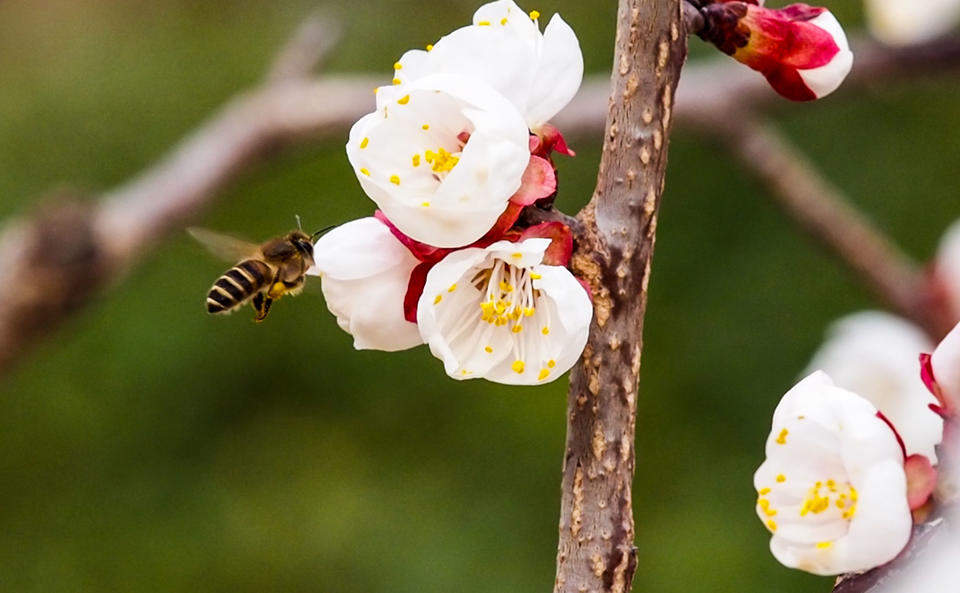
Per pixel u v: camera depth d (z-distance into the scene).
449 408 9.98
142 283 10.21
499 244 2.59
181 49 11.05
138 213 6.05
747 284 9.71
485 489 9.60
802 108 6.84
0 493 9.99
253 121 6.11
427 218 2.54
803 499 2.66
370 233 2.82
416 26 10.49
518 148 2.52
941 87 9.44
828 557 2.52
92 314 10.14
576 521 2.65
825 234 6.54
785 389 9.44
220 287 4.48
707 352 9.68
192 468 10.04
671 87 2.67
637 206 2.65
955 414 2.58
